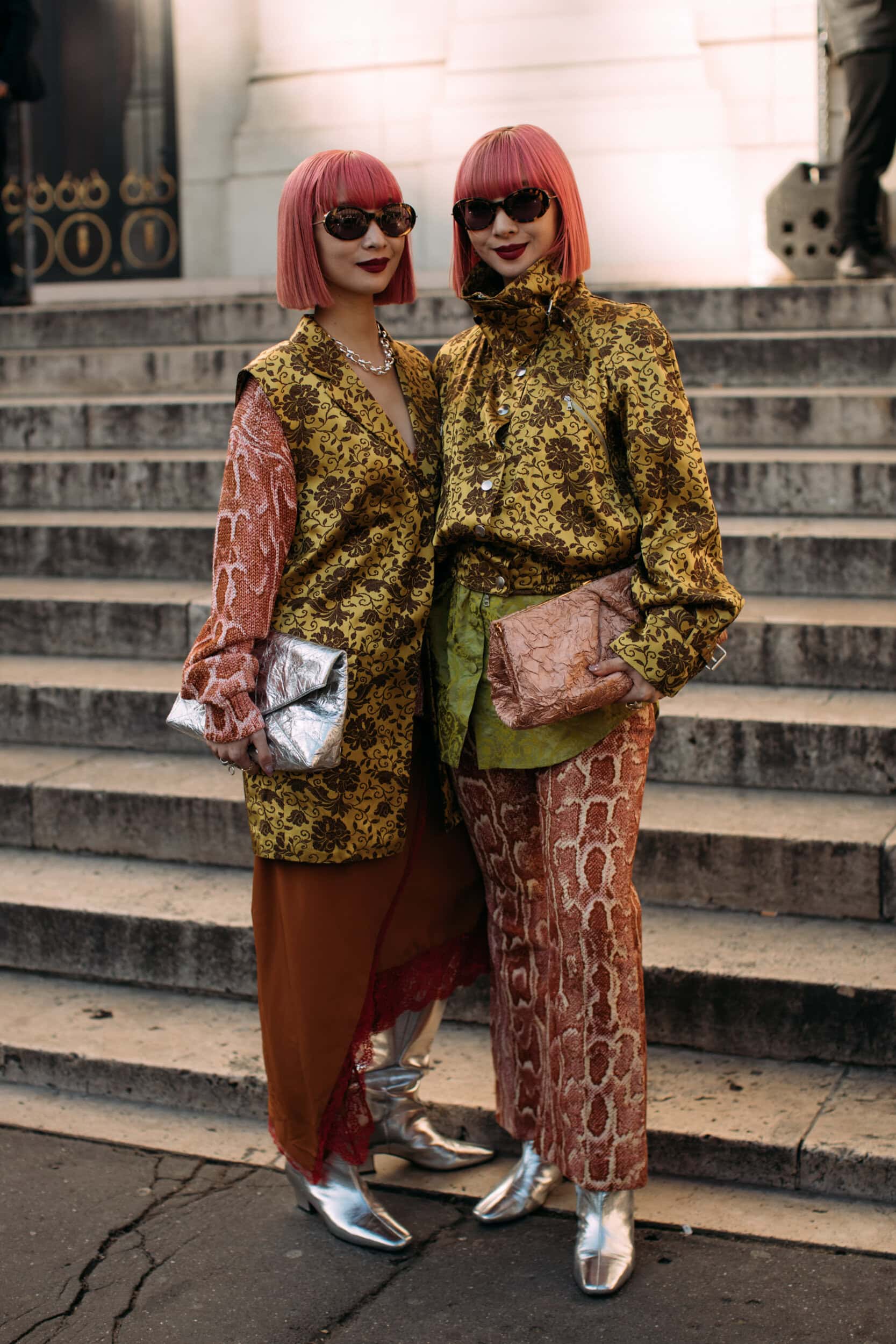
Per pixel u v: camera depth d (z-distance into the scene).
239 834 3.66
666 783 3.72
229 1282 2.48
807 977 2.93
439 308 6.02
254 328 6.38
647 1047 3.04
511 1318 2.36
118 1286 2.47
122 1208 2.72
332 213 2.36
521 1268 2.50
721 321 5.87
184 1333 2.35
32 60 6.93
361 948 2.55
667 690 2.29
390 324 6.09
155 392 6.20
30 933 3.50
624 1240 2.45
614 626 2.33
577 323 2.36
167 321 6.49
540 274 2.33
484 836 2.56
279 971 2.60
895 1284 2.40
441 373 2.57
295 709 2.36
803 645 3.94
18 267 8.84
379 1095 2.77
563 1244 2.58
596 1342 2.28
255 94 8.15
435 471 2.51
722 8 7.23
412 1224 2.65
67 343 6.64
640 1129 2.43
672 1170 2.73
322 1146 2.59
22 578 4.96
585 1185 2.42
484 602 2.40
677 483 2.29
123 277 8.77
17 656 4.62
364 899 2.55
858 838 3.21
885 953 3.04
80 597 4.56
